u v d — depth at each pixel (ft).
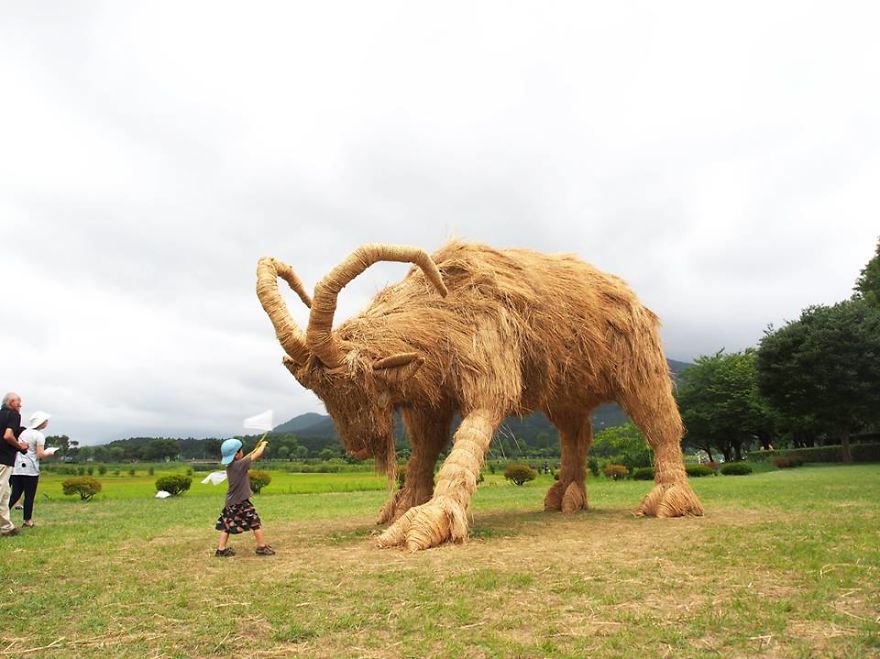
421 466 28.50
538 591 14.30
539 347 26.94
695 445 180.55
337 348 22.03
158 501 51.01
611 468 94.32
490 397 24.29
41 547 23.09
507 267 27.66
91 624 12.40
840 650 10.26
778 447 183.11
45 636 11.73
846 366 106.93
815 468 102.68
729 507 33.14
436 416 27.84
